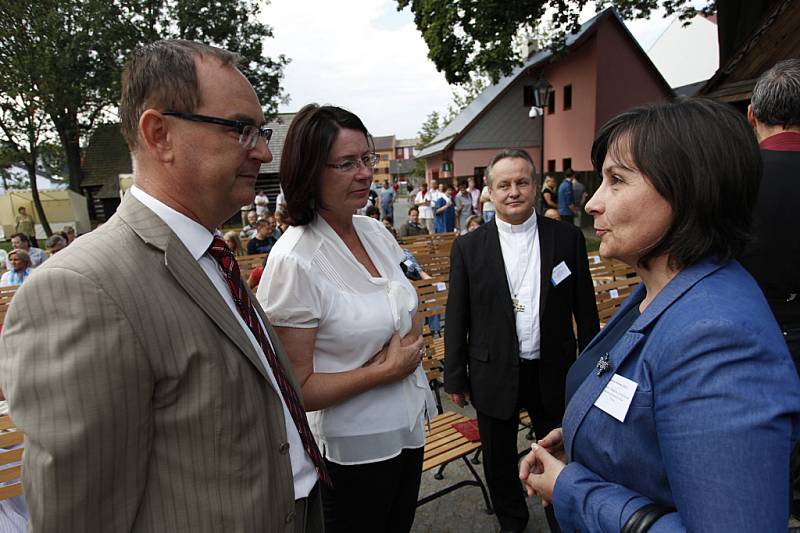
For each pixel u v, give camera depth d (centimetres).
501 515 232
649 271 93
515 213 211
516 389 213
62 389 76
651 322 85
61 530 77
